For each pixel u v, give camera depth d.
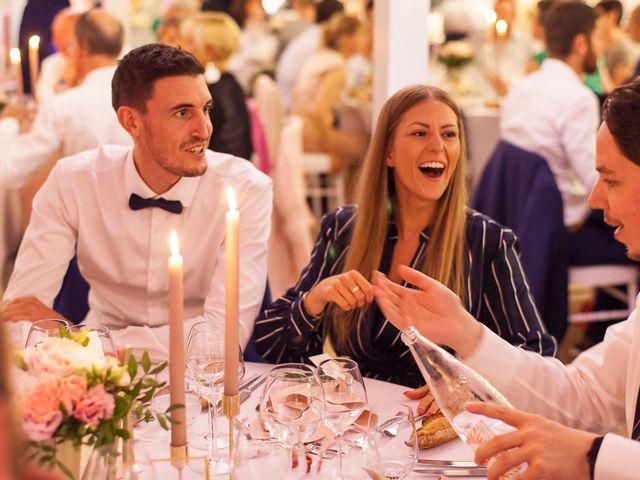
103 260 2.31
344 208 2.22
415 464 1.31
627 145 1.36
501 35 5.52
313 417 1.27
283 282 4.33
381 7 3.57
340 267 2.18
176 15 5.39
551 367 1.61
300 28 6.02
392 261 2.11
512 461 1.21
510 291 2.06
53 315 2.11
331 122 5.23
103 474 1.05
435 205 2.07
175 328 1.21
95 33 3.36
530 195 3.53
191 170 2.12
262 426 1.44
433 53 5.92
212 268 2.30
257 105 4.48
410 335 1.36
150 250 2.27
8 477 0.46
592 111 3.78
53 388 1.10
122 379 1.15
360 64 5.79
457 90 5.63
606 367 1.64
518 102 3.91
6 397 0.47
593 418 1.62
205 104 2.11
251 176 2.29
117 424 1.19
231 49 4.12
